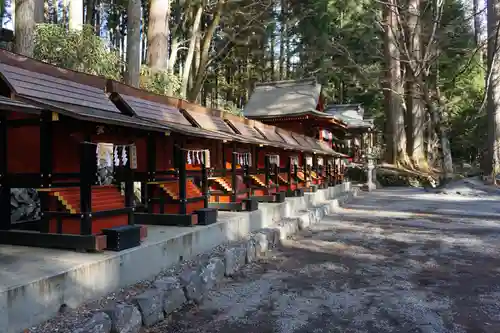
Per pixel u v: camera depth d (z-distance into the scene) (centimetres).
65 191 446
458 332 396
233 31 2264
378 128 3741
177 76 1446
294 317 435
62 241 433
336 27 3025
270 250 757
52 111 388
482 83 3094
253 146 990
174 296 435
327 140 2238
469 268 629
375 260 683
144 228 508
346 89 3772
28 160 468
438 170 2936
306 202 1248
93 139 438
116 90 564
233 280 564
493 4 2038
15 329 304
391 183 2736
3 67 399
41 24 898
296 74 3288
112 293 409
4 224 472
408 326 411
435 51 2122
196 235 583
